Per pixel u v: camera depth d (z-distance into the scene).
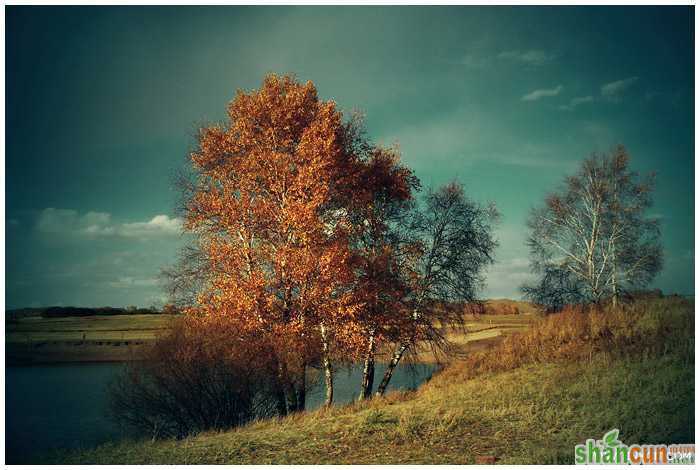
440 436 11.45
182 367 17.27
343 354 17.64
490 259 21.69
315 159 16.47
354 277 16.86
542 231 28.44
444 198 21.80
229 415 17.53
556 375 17.30
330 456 10.24
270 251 17.38
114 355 52.28
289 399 18.36
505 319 40.44
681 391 13.38
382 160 19.27
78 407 25.95
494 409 13.77
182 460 10.48
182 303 17.44
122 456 11.25
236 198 17.59
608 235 27.61
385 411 14.62
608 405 13.10
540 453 9.74
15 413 24.31
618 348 19.47
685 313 21.45
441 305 20.83
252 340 16.59
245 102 17.83
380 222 19.55
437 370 23.39
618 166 27.64
